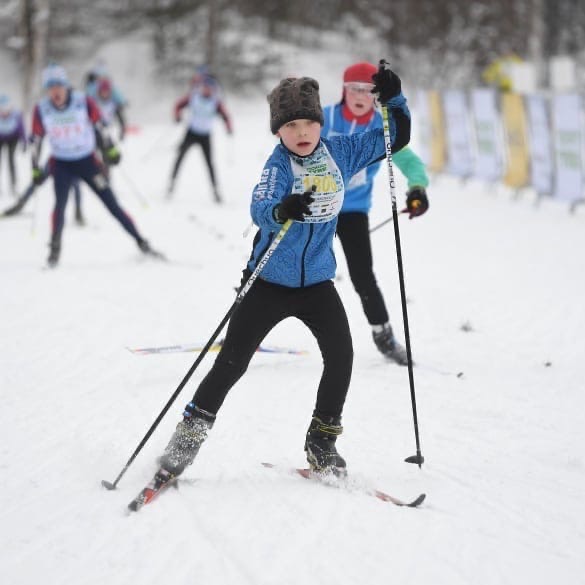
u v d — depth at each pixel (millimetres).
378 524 10414
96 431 13523
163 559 9523
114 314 20875
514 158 42938
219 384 11141
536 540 10156
